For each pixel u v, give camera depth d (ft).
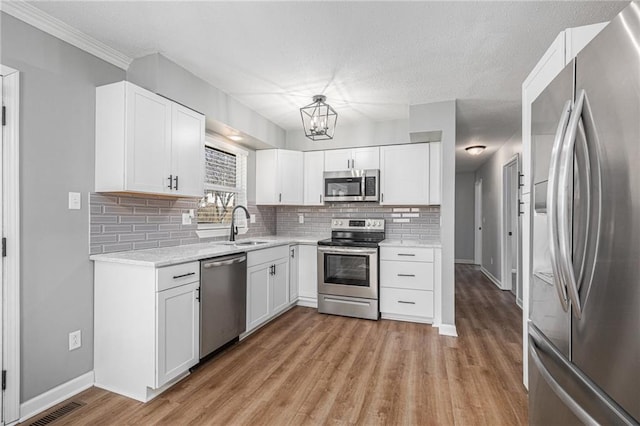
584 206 3.23
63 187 6.42
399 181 12.31
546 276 4.26
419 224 12.91
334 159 13.33
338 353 8.46
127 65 7.70
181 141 8.10
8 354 5.54
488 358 8.20
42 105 6.10
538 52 7.30
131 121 6.80
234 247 9.21
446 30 6.47
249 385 6.86
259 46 7.13
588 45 3.22
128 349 6.50
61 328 6.36
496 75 8.48
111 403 6.21
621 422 2.69
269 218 14.61
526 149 6.40
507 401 6.27
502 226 16.16
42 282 6.07
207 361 7.96
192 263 7.21
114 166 6.81
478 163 21.63
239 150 12.38
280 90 9.59
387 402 6.25
